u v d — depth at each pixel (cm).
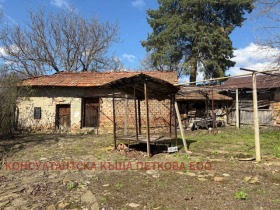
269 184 618
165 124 1706
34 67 2908
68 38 3025
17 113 1639
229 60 3033
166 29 2980
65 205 511
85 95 1659
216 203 508
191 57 3027
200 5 2898
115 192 578
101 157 939
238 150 1040
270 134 1540
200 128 1970
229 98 2098
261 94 2053
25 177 714
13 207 510
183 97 1917
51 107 1664
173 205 502
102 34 3161
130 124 1667
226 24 3045
